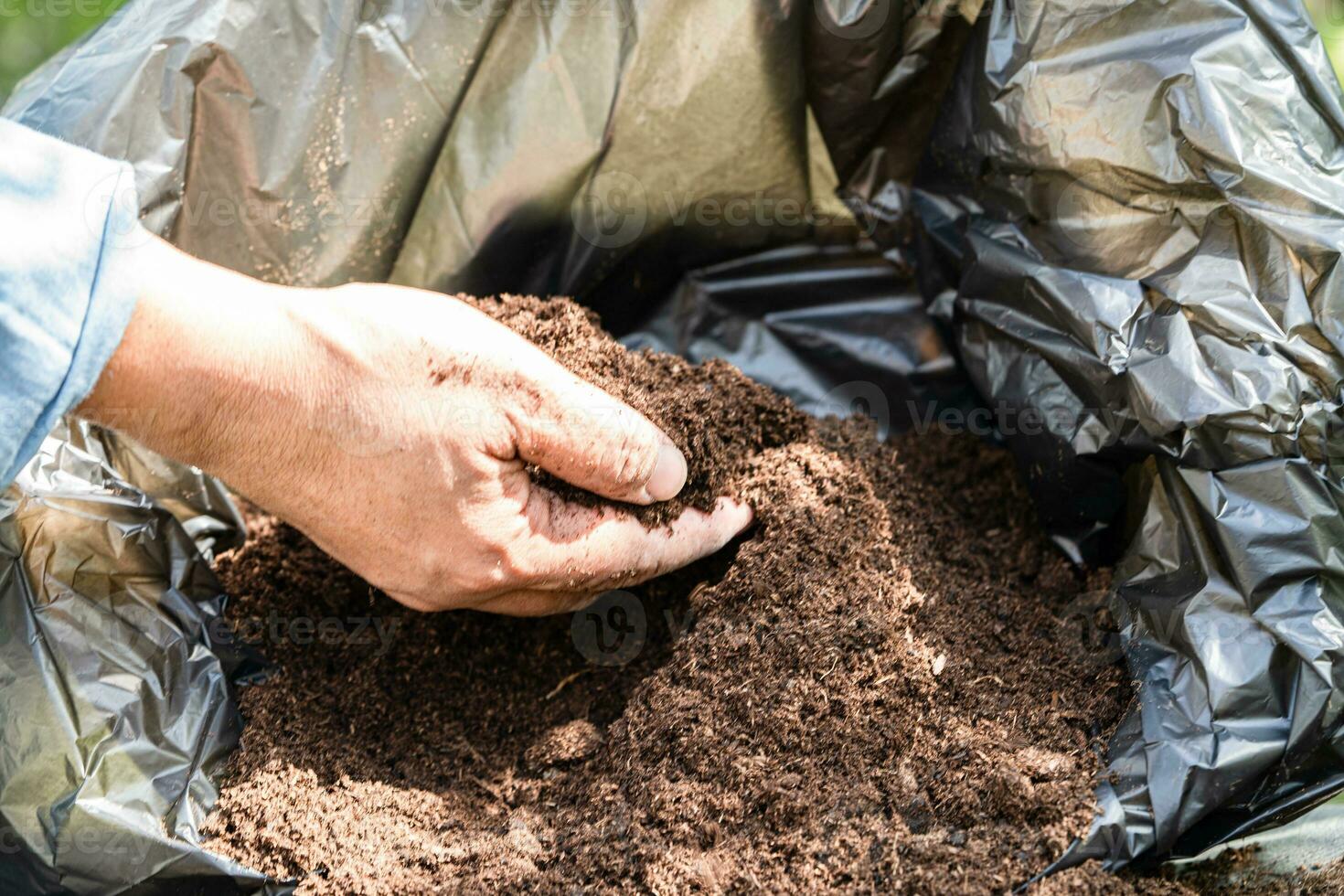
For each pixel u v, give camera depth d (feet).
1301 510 2.33
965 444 2.68
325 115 2.51
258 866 2.29
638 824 2.29
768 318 2.78
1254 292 2.37
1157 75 2.39
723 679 2.35
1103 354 2.44
